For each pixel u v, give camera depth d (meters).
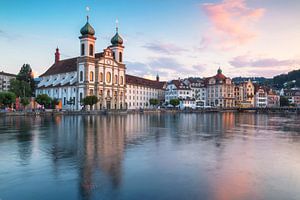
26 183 16.92
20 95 161.75
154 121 75.81
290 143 33.91
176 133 44.22
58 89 163.62
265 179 18.11
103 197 14.75
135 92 191.75
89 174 18.86
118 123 65.31
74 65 161.88
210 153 26.66
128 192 15.49
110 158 23.88
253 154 26.33
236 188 16.33
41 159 23.27
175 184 16.92
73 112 112.56
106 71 154.88
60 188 16.06
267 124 70.38
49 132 43.50
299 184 17.14
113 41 166.50
